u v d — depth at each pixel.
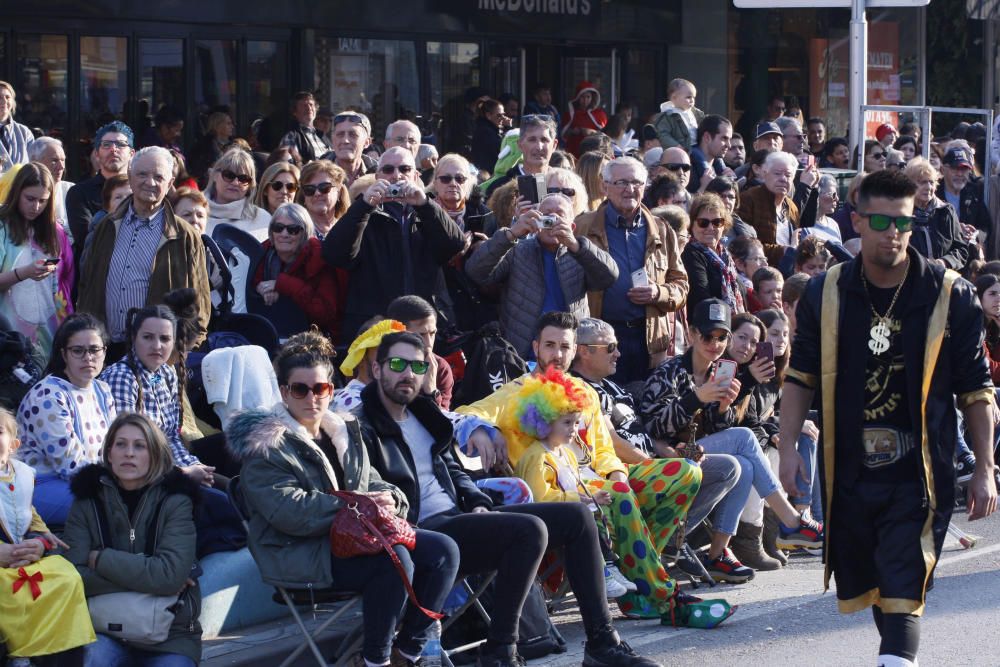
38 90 16.45
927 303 6.51
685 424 9.63
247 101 18.14
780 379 10.66
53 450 7.84
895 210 6.40
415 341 7.94
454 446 8.44
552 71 21.50
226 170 11.26
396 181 10.35
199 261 9.80
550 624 8.25
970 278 15.29
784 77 24.39
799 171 15.49
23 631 6.77
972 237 17.53
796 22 24.47
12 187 9.80
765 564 10.24
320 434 7.66
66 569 6.88
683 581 9.84
